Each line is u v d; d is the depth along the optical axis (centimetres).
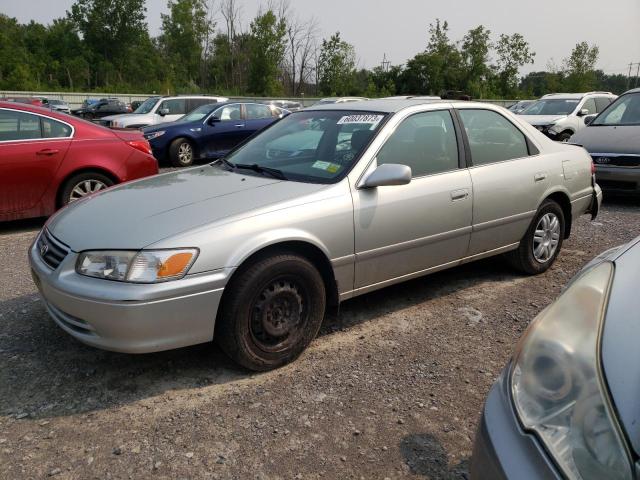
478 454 165
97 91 5362
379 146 366
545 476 139
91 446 255
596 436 135
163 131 1212
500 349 351
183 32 5619
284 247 319
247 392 300
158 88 5469
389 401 292
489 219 425
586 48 5141
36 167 617
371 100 442
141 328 274
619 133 816
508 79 5156
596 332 159
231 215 303
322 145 390
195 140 1235
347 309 414
